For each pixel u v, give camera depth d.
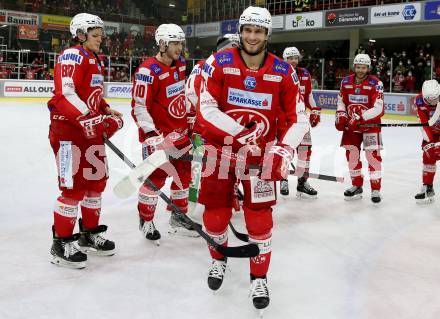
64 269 2.99
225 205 2.62
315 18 18.22
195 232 3.67
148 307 2.52
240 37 2.41
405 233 3.84
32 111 12.91
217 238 2.67
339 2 17.64
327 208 4.58
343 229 3.93
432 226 4.04
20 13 20.17
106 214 4.15
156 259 3.20
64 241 2.98
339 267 3.13
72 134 2.92
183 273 2.98
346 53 19.44
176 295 2.67
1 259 3.10
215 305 2.57
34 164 6.32
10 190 4.94
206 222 2.65
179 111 3.63
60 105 2.83
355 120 4.66
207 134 2.58
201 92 2.47
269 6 19.81
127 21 22.81
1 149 7.34
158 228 3.84
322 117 13.96
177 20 24.61
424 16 15.48
